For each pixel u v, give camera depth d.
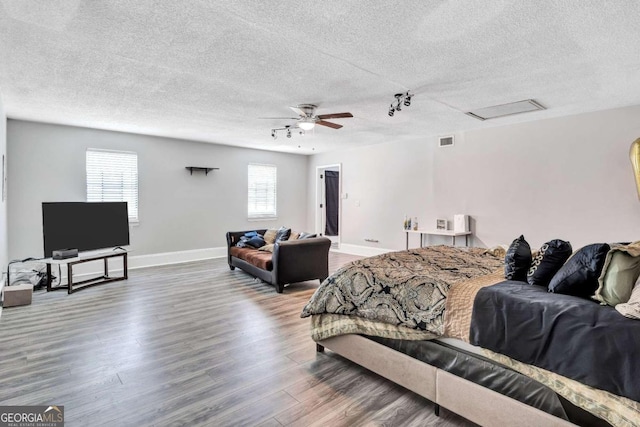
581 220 4.48
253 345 2.84
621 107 4.15
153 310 3.71
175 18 2.19
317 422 1.85
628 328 1.37
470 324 1.84
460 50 2.63
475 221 5.56
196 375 2.34
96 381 2.25
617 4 2.02
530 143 4.92
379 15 2.14
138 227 6.05
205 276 5.36
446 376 1.87
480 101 3.95
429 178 6.18
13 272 4.44
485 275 2.30
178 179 6.52
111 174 5.73
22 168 4.93
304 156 8.68
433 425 1.84
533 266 2.05
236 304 3.94
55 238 4.48
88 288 4.59
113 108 4.27
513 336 1.67
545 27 2.28
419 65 2.92
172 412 1.93
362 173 7.36
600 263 1.64
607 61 2.83
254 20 2.21
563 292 1.78
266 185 7.93
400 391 2.17
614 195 4.22
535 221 4.89
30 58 2.80
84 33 2.39
